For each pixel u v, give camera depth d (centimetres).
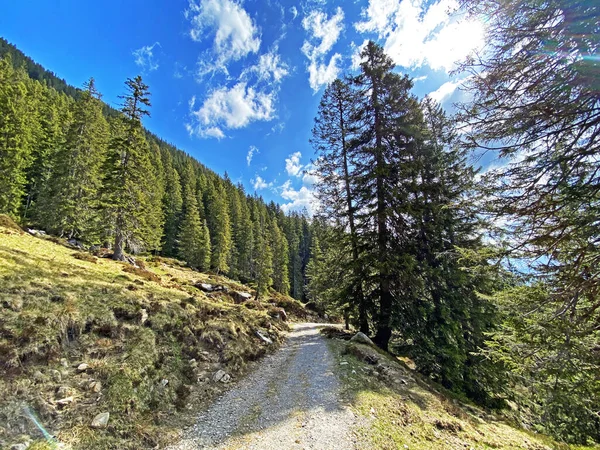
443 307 1474
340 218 1727
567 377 618
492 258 571
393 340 1739
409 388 1023
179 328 1145
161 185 5900
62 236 2880
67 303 958
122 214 2309
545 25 424
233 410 805
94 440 594
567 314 526
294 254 7731
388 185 1508
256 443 634
